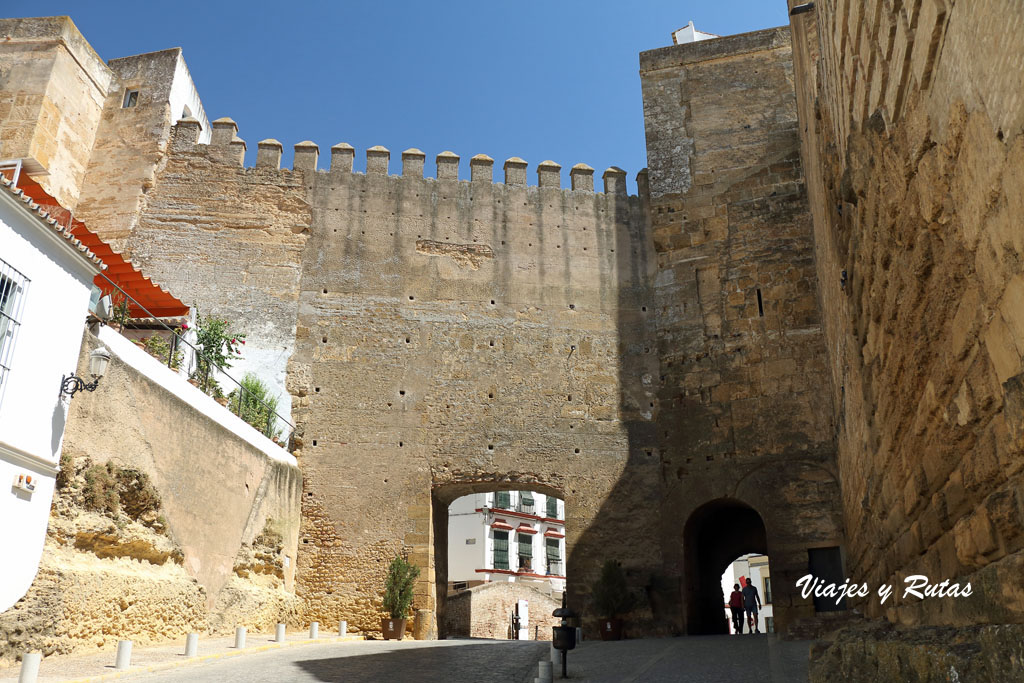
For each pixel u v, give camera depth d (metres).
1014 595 4.13
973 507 4.96
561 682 9.80
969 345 4.50
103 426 11.69
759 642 13.52
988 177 3.76
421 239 21.39
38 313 10.26
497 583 27.81
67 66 20.59
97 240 15.44
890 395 7.30
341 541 18.66
